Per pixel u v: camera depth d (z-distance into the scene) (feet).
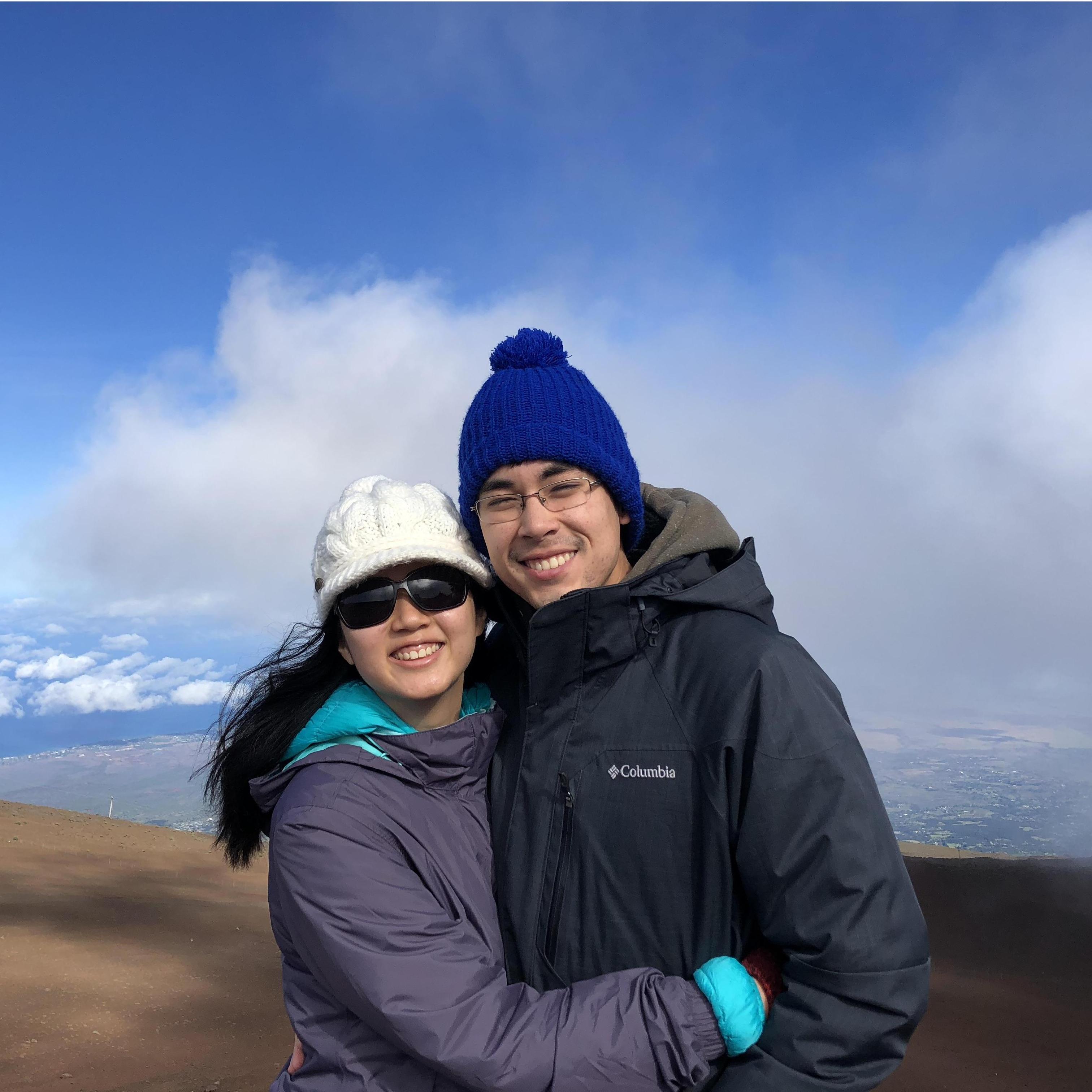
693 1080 5.13
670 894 5.64
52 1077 23.35
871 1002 4.97
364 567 6.43
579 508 6.72
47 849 67.36
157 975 34.19
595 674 6.26
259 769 7.27
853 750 5.47
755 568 6.70
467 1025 5.28
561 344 7.40
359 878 5.73
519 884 6.20
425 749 6.44
